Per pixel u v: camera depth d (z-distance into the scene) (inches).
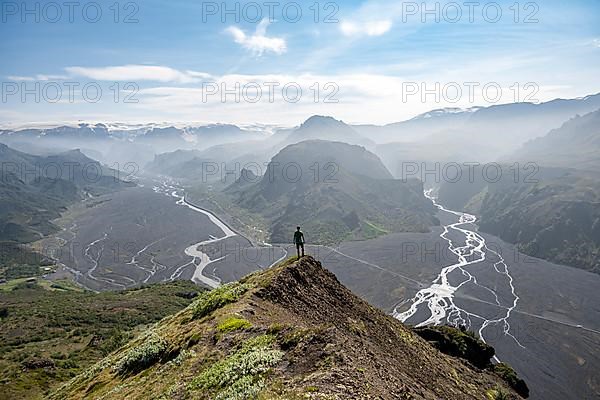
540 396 3316.9
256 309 1460.4
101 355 3629.4
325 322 1552.7
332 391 797.2
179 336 1408.7
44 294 6752.0
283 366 952.9
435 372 1612.9
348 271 6761.8
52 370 3238.2
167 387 1064.2
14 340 4261.8
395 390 893.8
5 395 2701.8
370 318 1782.7
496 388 1772.9
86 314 5118.1
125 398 1119.0
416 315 4847.4
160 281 7332.7
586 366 3730.3
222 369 1013.2
